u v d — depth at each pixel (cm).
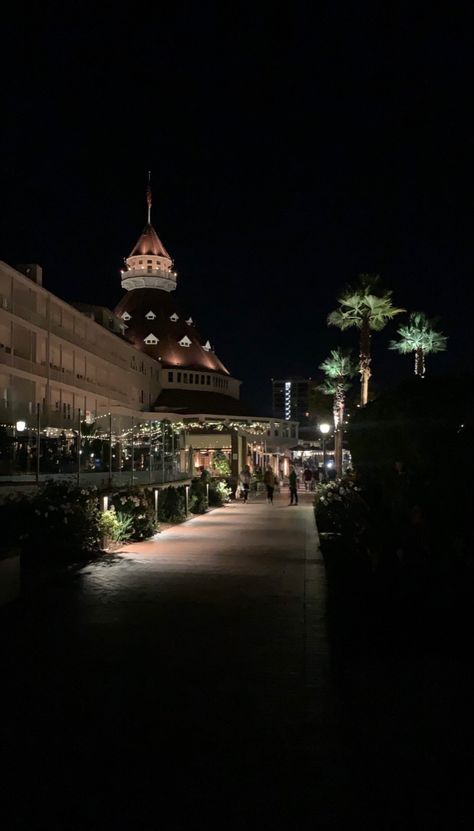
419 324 4400
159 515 2200
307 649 680
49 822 359
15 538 1183
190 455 3431
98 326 5731
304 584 1047
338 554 1123
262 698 543
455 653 650
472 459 739
